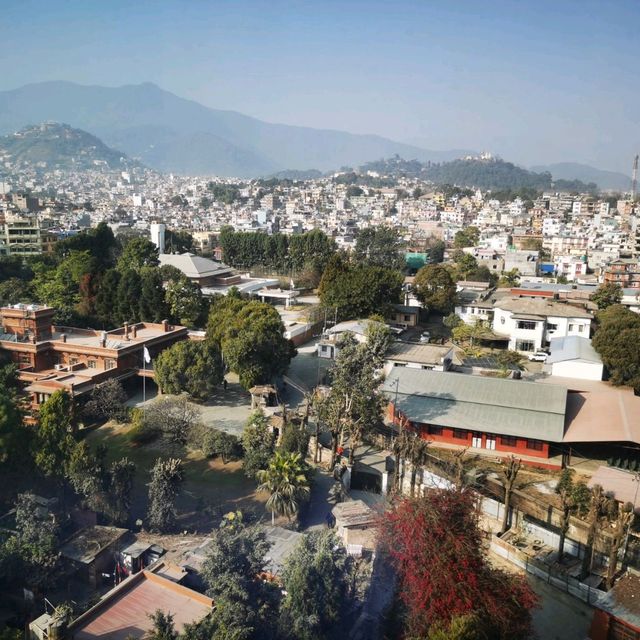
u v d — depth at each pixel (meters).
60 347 72.19
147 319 90.25
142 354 73.88
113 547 39.44
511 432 54.88
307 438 54.50
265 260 165.75
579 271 162.25
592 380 70.69
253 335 67.50
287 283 140.38
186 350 66.25
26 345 71.12
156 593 34.06
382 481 50.69
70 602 35.28
